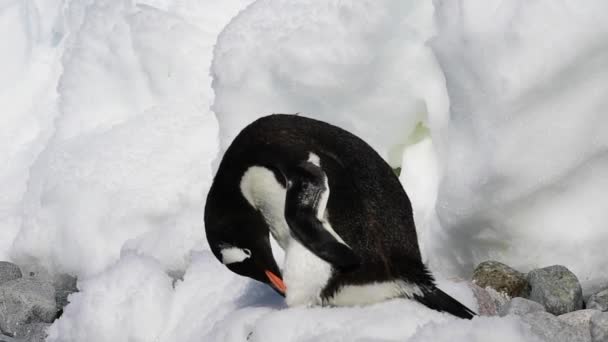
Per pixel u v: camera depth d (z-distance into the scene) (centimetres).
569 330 1110
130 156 1822
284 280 1160
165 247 1658
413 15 1552
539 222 1407
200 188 1759
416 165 1603
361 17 1560
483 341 1022
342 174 1140
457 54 1420
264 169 1154
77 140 1930
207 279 1454
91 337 1438
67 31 2262
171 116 1873
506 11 1384
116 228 1759
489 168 1377
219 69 1672
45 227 1819
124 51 2017
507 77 1358
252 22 1656
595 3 1326
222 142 1672
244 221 1205
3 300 1606
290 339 1101
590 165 1375
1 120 2177
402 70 1570
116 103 2002
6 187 2031
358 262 1108
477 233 1448
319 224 1085
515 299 1279
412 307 1134
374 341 1060
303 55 1585
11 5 2323
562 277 1328
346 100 1600
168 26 1984
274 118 1182
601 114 1350
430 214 1530
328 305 1162
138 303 1435
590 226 1384
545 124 1363
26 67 2245
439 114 1540
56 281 1800
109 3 2078
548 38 1340
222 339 1198
